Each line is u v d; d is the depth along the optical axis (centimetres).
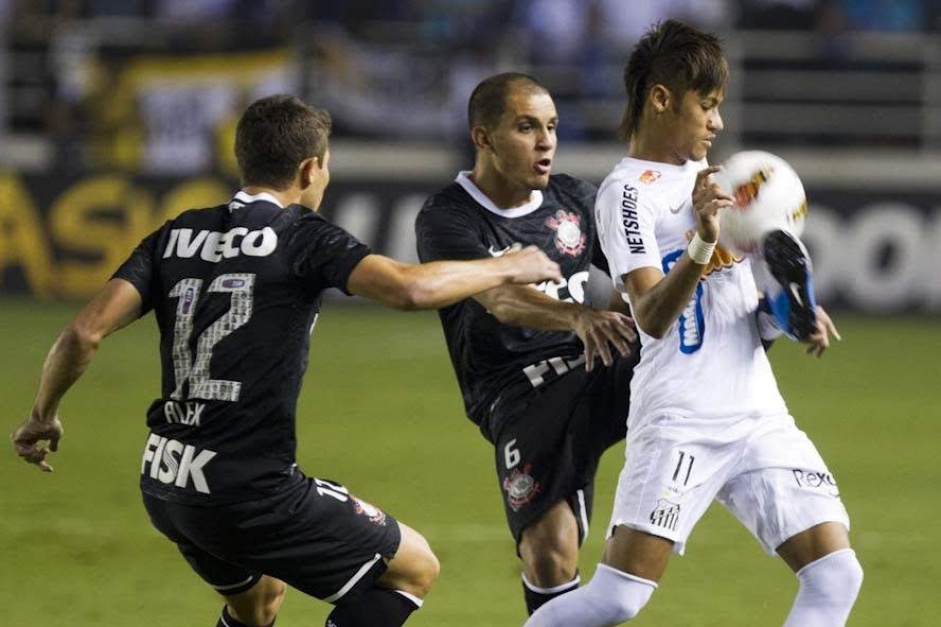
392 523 1734
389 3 7169
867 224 6512
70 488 3250
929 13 7369
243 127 1728
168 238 1706
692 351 1672
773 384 1728
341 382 4791
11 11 7269
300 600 2367
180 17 7194
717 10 7281
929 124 7369
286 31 6950
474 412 2041
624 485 1681
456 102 7094
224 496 1619
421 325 6225
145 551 2697
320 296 1670
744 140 7425
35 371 4834
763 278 1648
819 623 1619
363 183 6638
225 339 1634
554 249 2036
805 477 1666
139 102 6775
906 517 3073
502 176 2006
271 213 1677
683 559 2686
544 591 1905
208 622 2241
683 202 1697
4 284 6644
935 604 2373
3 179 6650
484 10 7219
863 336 6016
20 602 2339
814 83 7375
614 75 7238
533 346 1986
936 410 4428
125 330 6031
